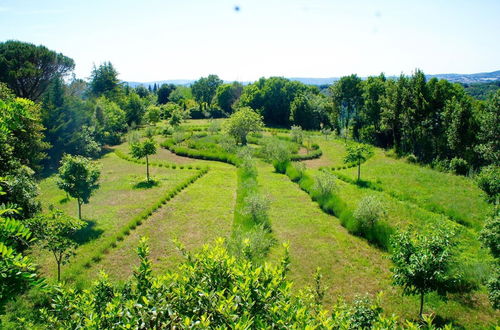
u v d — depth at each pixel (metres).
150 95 109.75
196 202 26.12
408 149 45.72
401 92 45.78
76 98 49.78
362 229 19.77
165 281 5.59
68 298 6.02
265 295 4.94
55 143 42.06
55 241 13.48
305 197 27.28
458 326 11.87
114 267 16.28
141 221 22.06
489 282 11.36
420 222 21.22
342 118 73.56
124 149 50.12
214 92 111.94
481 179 20.66
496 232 11.78
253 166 33.84
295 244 18.75
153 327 4.71
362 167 37.44
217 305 4.68
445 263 11.39
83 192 21.14
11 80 42.72
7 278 4.41
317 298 10.02
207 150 45.66
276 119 81.12
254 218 21.06
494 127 29.59
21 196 15.85
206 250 5.93
